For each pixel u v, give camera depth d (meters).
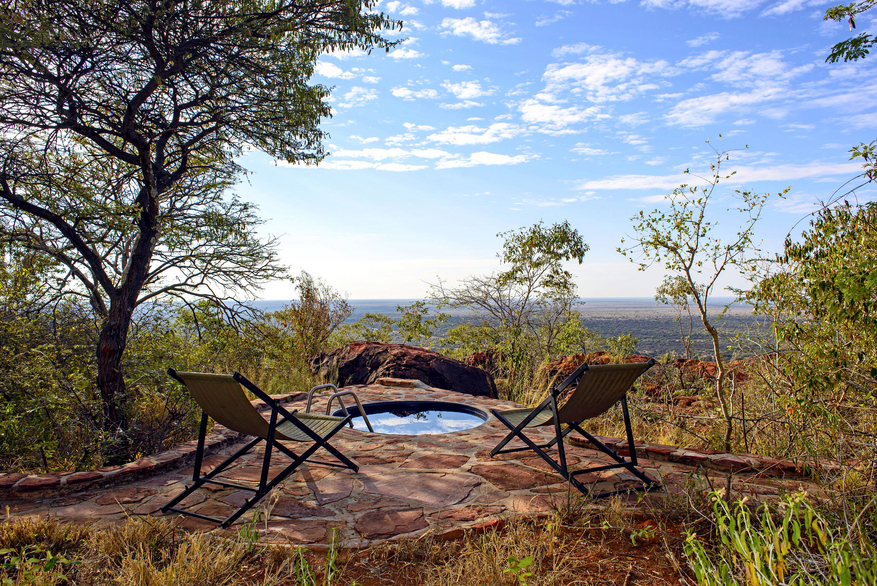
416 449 4.55
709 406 5.88
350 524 2.97
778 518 2.69
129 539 2.64
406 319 13.93
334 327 12.76
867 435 3.44
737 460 3.79
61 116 6.24
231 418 3.38
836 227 3.91
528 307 10.53
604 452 4.14
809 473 3.58
